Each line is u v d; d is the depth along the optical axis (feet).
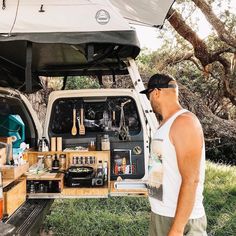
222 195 21.49
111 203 20.22
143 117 13.87
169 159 6.89
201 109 33.40
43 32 8.61
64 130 14.30
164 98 7.29
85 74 15.88
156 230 7.21
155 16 14.28
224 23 27.91
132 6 13.46
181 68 38.88
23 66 14.58
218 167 29.55
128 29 8.64
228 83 31.89
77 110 14.28
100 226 16.62
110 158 13.75
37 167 12.84
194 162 6.55
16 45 11.28
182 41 33.71
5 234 6.73
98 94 14.20
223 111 38.81
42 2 8.64
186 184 6.54
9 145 10.17
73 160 13.34
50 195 12.01
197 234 6.93
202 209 7.06
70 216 17.75
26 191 11.80
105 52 10.40
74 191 12.16
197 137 6.59
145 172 13.65
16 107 15.03
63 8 8.66
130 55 11.44
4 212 8.74
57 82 30.25
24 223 8.84
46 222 16.90
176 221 6.54
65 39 8.60
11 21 8.57
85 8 8.65
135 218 17.69
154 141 7.24
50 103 14.26
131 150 13.79
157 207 7.18
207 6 26.91
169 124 6.91
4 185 8.71
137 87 11.71
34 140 15.21
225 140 36.17
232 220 17.08
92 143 13.53
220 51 30.32
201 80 38.52
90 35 8.61
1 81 14.51
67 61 14.08
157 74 7.45
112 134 14.02
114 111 14.30
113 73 14.65
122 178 13.61
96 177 12.57
